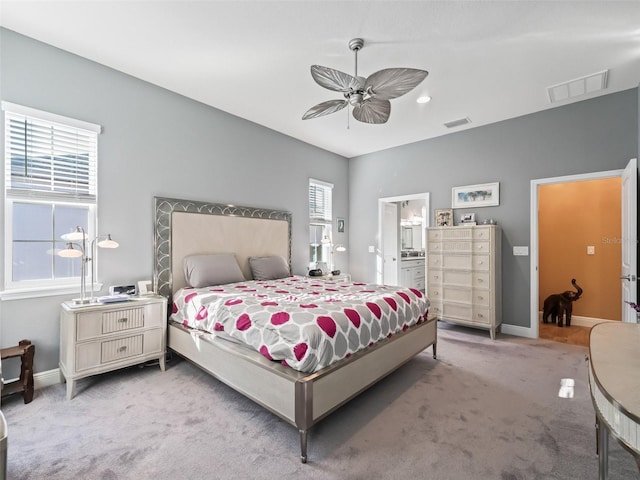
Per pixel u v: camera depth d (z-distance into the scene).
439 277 4.17
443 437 1.87
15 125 2.45
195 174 3.56
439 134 4.58
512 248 3.99
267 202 4.37
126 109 3.02
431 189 4.73
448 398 2.34
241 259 3.96
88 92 2.78
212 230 3.66
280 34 2.43
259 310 2.18
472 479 1.54
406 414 2.12
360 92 2.28
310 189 5.16
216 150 3.76
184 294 2.98
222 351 2.27
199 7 2.15
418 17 2.23
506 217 4.03
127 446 1.78
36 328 2.52
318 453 1.73
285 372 1.81
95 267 2.84
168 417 2.07
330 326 1.95
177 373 2.78
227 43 2.55
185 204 3.44
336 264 5.56
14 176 2.44
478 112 3.80
